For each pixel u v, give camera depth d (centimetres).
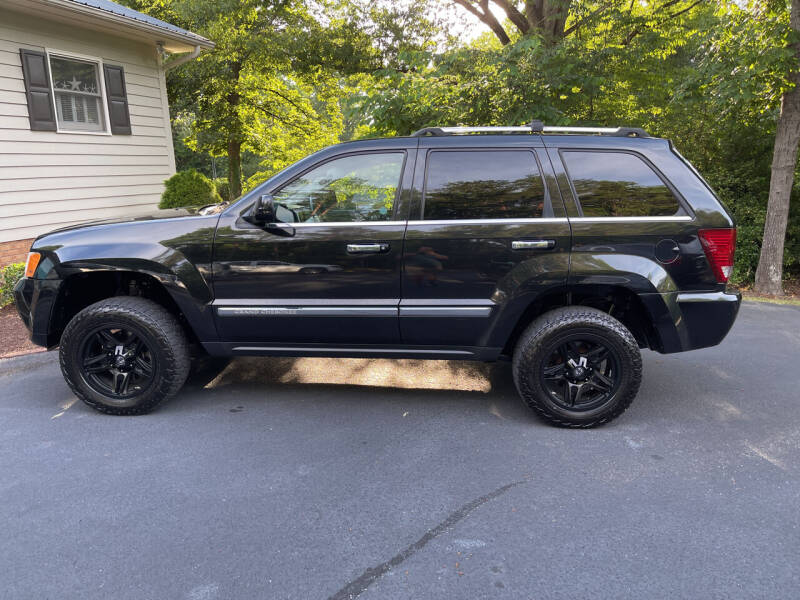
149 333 354
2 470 299
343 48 1631
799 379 433
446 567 222
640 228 330
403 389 421
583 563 223
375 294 348
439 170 345
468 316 344
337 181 350
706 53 827
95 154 944
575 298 369
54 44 862
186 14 1415
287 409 382
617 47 956
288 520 254
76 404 391
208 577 217
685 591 207
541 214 337
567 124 880
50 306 365
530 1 1238
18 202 821
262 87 1909
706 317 336
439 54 956
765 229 820
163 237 354
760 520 250
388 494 275
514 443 329
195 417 368
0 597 206
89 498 272
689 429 346
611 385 340
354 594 207
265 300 354
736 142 1022
